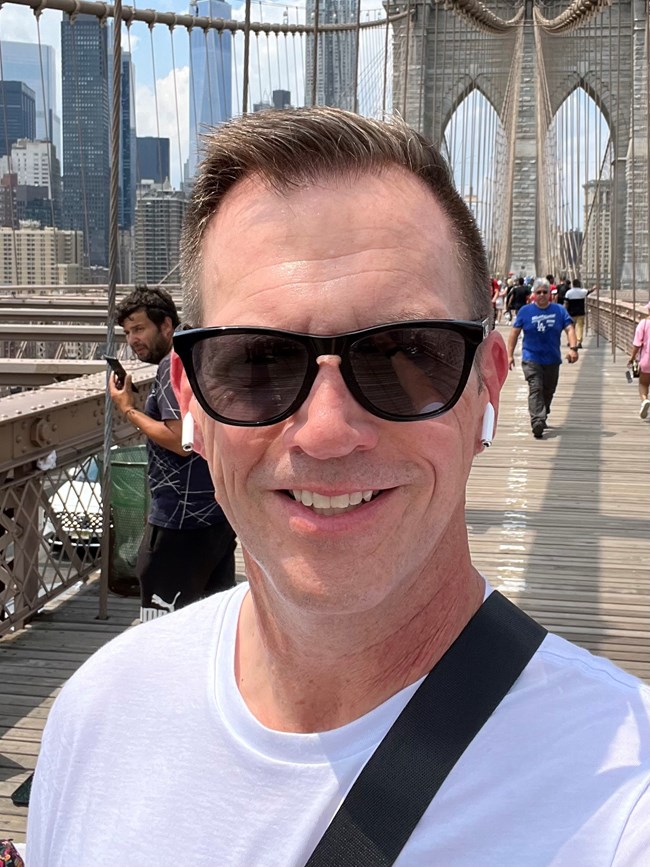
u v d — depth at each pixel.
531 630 0.95
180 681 1.07
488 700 0.88
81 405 4.50
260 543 0.96
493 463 8.38
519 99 39.66
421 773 0.86
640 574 5.25
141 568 2.99
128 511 4.57
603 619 4.52
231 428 0.93
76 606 4.47
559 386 14.02
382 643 0.94
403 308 0.91
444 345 0.91
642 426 10.36
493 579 5.16
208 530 2.92
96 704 1.10
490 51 33.84
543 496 7.15
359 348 0.89
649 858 0.74
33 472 4.01
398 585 0.93
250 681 1.04
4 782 2.87
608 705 0.85
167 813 0.98
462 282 0.99
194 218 1.05
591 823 0.78
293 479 0.90
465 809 0.84
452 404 0.91
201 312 1.04
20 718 3.31
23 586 4.07
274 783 0.93
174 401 2.79
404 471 0.91
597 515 6.59
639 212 27.66
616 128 22.11
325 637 0.94
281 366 0.91
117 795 1.03
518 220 40.75
